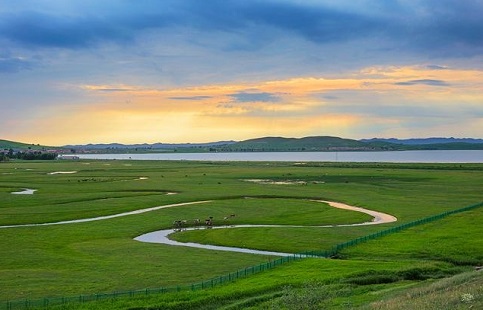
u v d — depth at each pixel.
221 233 110.06
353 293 65.81
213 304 63.12
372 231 110.81
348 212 138.75
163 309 61.06
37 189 192.88
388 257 87.31
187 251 93.50
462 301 48.31
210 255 89.88
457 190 185.88
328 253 90.88
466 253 87.69
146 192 184.25
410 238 98.88
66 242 101.69
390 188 194.12
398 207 146.88
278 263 82.00
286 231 111.12
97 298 64.50
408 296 56.19
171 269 79.81
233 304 61.94
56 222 125.31
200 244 102.44
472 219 118.06
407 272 76.06
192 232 113.31
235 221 126.06
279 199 164.88
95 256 89.31
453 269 79.62
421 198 165.38
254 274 75.69
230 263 83.62
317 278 72.44
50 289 68.75
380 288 69.00
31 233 110.44
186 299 63.75
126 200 160.62
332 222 124.81
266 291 67.19
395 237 100.25
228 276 74.19
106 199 163.75
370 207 148.25
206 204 152.88
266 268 78.88
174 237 108.88
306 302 55.16
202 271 78.62
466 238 97.56
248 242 101.56
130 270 79.25
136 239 107.25
